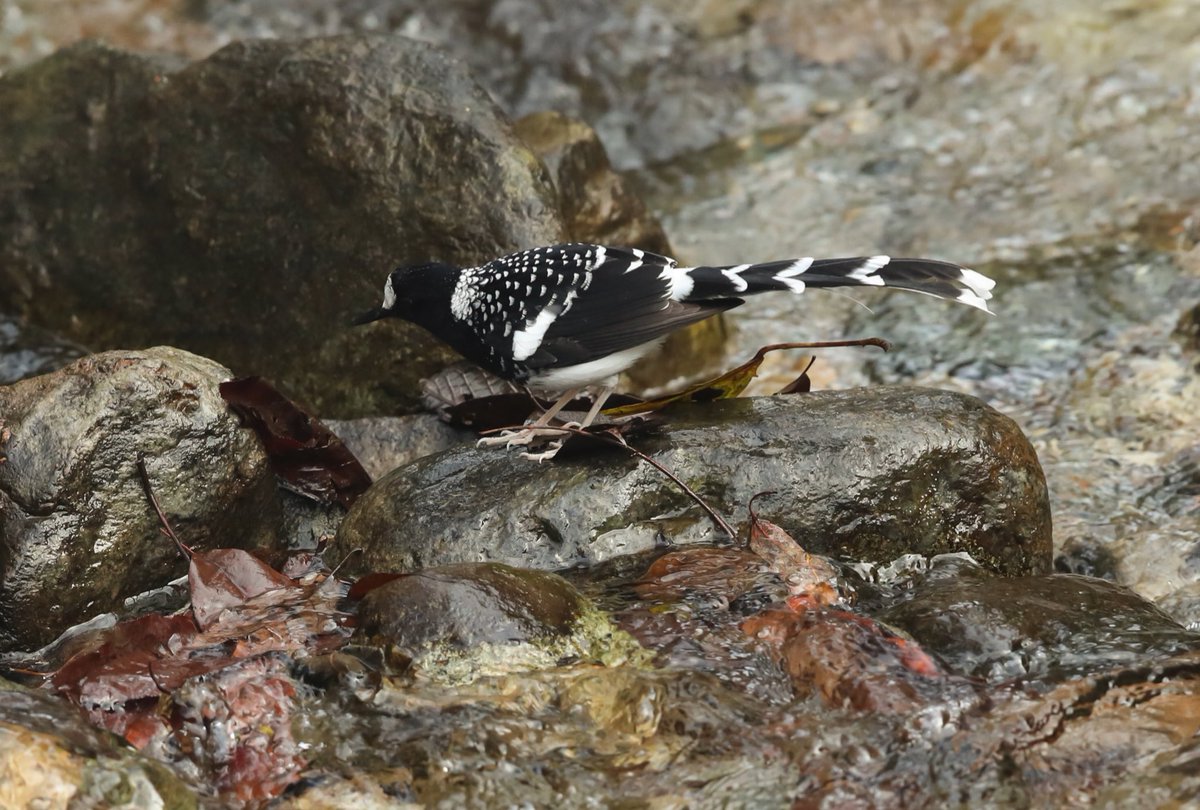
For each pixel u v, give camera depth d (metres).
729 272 10.40
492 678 8.58
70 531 9.77
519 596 8.95
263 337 13.56
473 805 7.88
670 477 9.98
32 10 20.98
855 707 8.42
